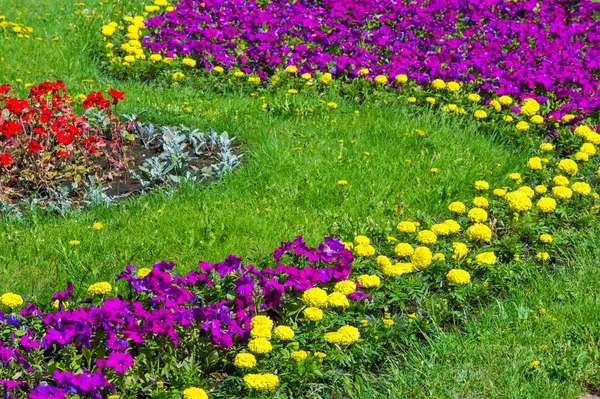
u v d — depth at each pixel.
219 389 4.46
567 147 7.89
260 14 11.16
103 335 4.40
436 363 4.66
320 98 9.26
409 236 5.96
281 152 7.61
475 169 7.34
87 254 5.81
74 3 13.23
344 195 6.89
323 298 4.78
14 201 6.88
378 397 4.38
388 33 10.84
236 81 9.62
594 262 5.79
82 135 7.64
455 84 8.98
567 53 10.38
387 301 5.21
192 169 7.52
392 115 8.71
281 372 4.48
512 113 8.57
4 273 5.62
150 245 6.01
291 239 6.17
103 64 10.40
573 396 4.31
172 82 9.76
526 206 6.23
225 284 5.07
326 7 11.65
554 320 4.98
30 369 4.35
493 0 12.30
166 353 4.48
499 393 4.33
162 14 11.70
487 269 5.57
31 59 10.47
